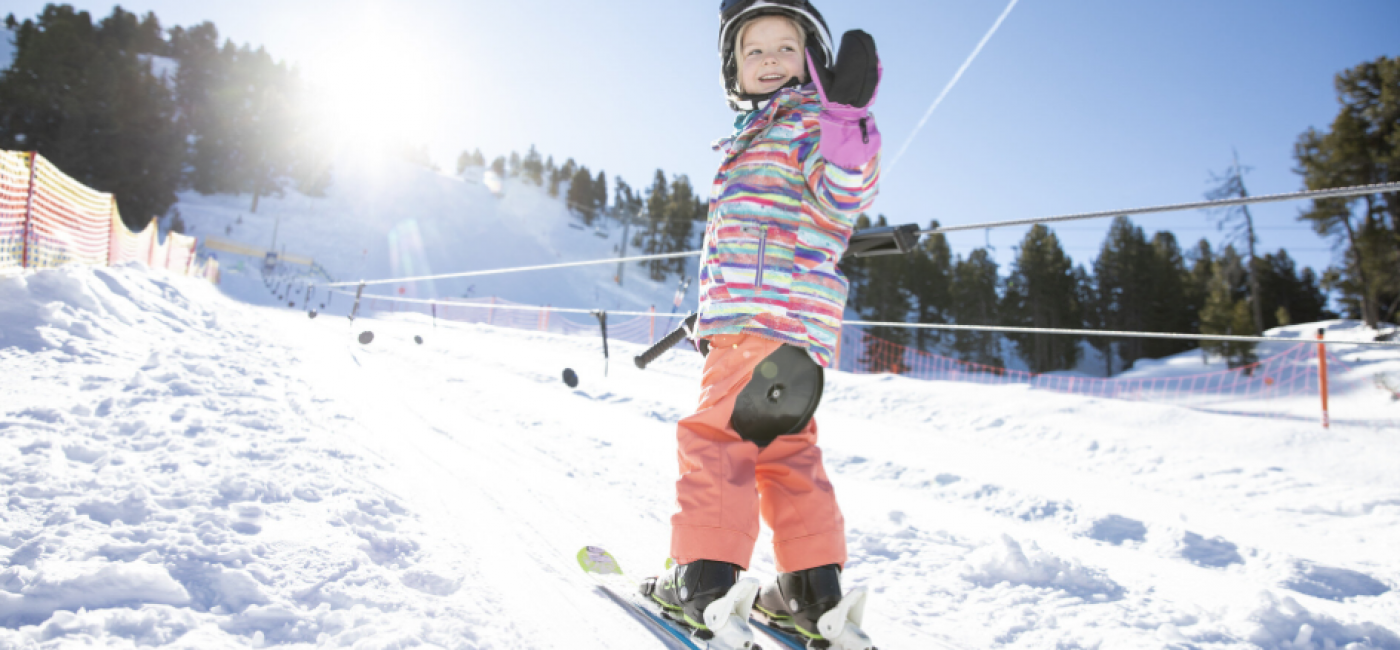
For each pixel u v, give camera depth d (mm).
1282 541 3621
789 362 1182
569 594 1535
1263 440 6754
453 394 5156
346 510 1763
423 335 12211
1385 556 3312
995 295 52375
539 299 57500
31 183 7090
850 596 1077
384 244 67125
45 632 978
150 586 1151
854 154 1057
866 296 56406
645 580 1513
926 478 4480
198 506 1578
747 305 1158
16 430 1951
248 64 79562
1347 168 27109
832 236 1208
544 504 2381
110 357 3439
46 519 1371
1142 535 3375
